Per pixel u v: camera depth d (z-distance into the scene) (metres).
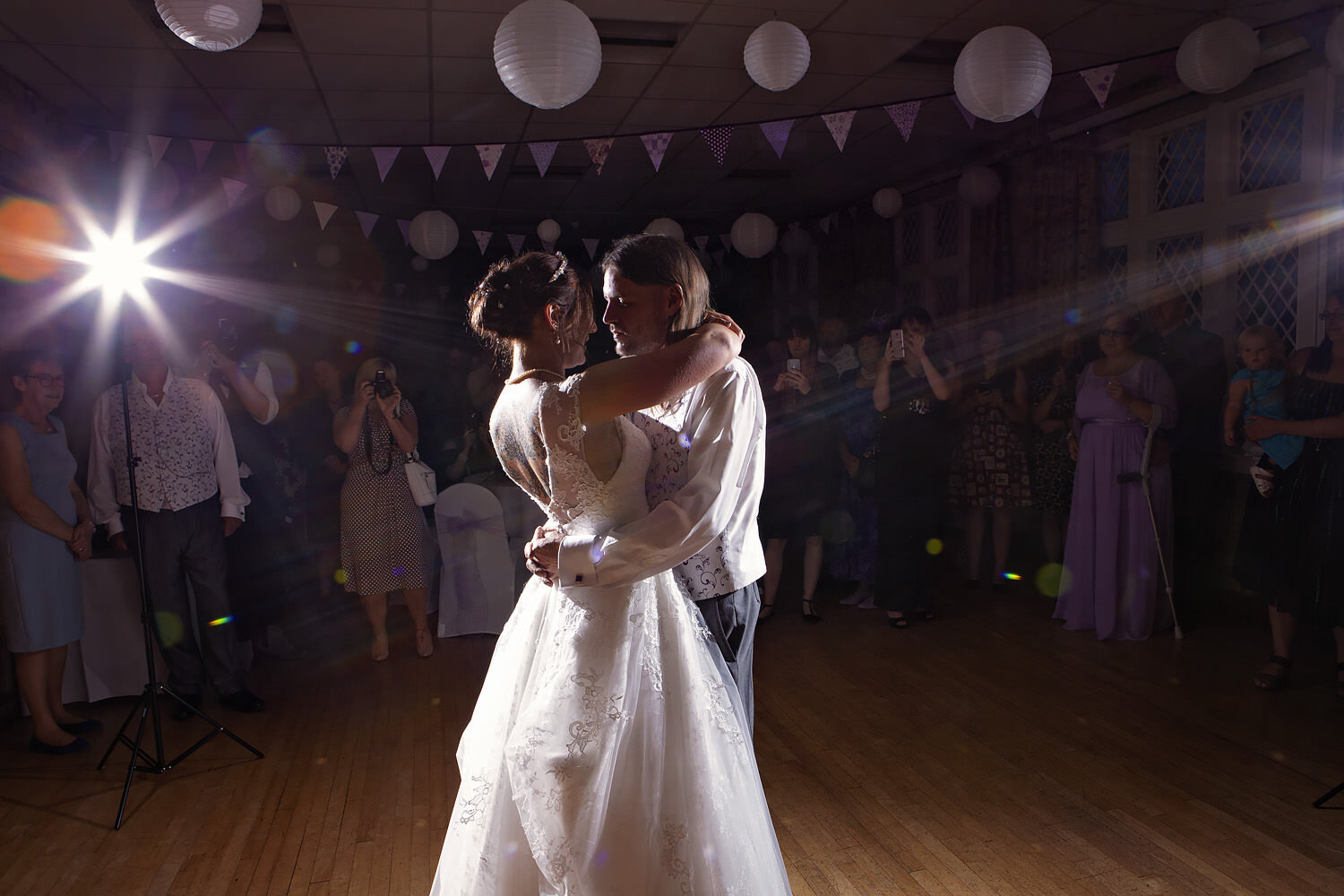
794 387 4.79
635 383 1.42
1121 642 4.25
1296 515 3.45
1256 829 2.52
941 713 3.46
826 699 3.66
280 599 4.22
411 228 6.69
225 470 3.73
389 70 5.04
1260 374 3.63
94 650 3.73
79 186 5.65
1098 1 4.29
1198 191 5.39
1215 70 3.64
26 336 4.65
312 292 10.05
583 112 6.02
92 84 5.14
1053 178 6.32
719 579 1.66
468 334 9.65
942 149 7.29
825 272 10.20
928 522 4.56
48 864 2.51
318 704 3.76
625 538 1.44
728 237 10.46
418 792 2.92
